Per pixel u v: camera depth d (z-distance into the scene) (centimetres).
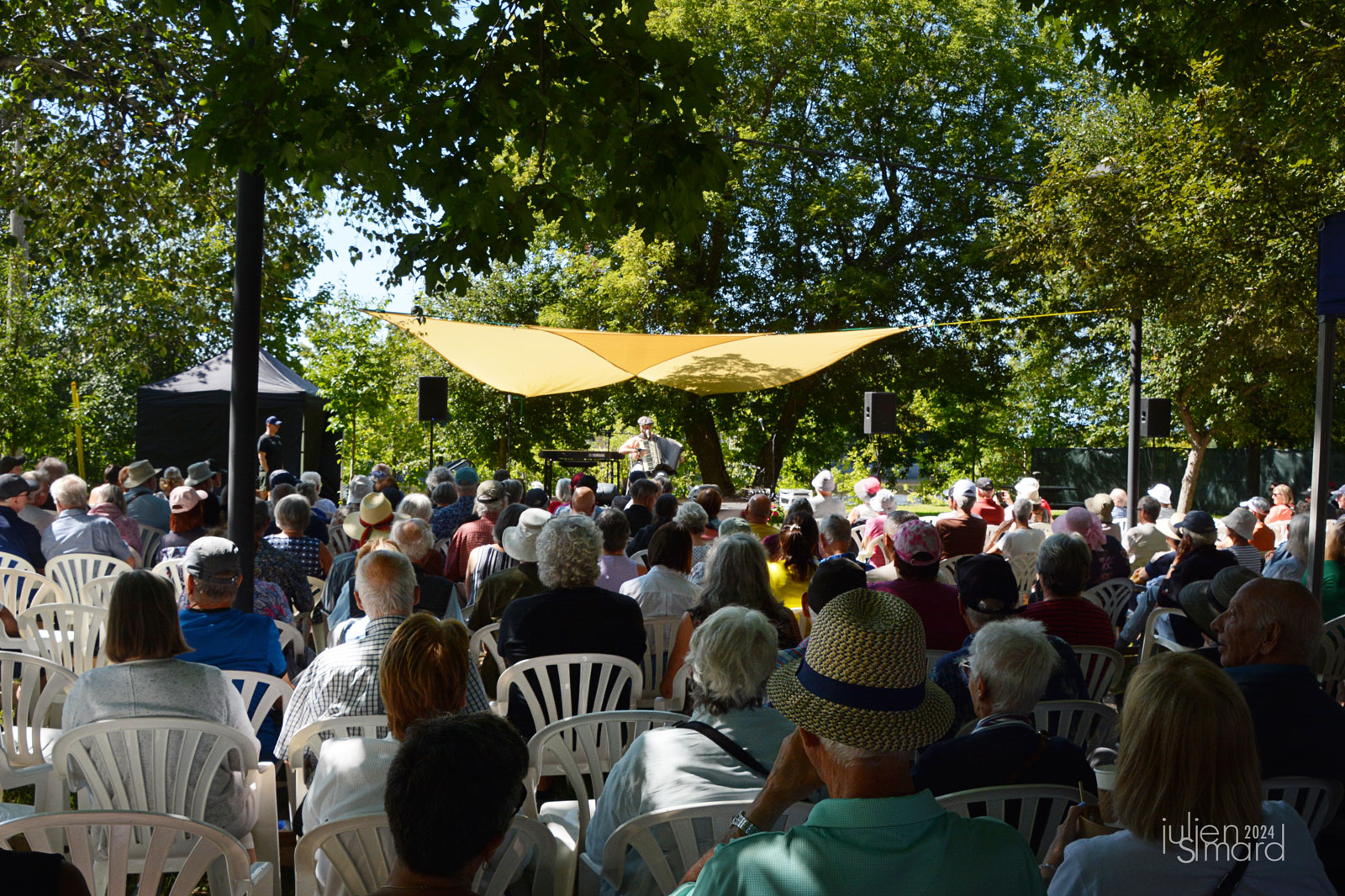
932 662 432
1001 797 250
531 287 2216
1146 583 707
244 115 457
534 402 2223
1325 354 527
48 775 322
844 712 156
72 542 684
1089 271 1329
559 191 505
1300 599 287
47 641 490
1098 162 1455
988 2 2258
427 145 487
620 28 491
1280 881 181
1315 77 862
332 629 505
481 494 726
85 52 950
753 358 1141
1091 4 759
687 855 248
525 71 491
